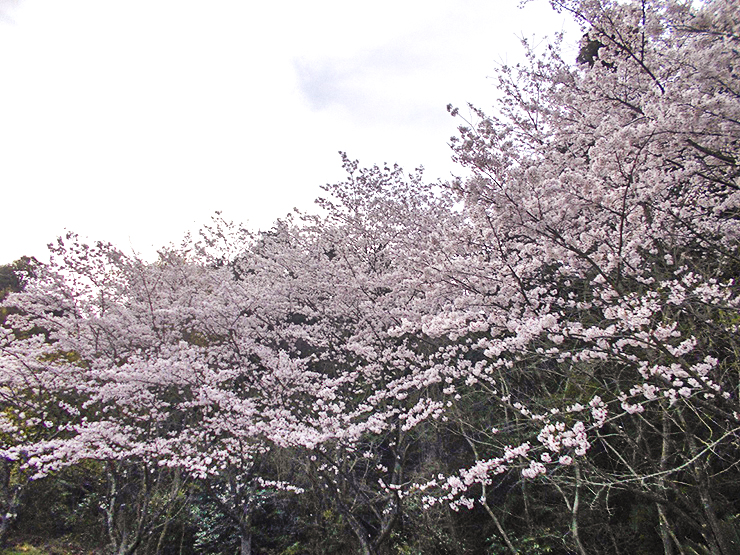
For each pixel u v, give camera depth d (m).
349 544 8.54
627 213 5.00
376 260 11.01
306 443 5.90
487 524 7.99
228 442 7.91
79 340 9.34
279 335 10.59
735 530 4.59
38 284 9.11
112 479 8.00
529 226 4.80
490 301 5.52
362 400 9.48
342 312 10.26
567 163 5.77
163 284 10.70
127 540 7.59
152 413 7.71
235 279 12.55
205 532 9.19
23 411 8.84
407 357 7.61
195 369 7.55
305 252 11.43
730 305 4.11
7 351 8.61
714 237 6.07
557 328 4.51
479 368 6.15
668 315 5.25
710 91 5.39
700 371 3.94
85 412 9.88
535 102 8.42
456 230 5.70
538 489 7.69
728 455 5.28
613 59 5.97
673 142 4.63
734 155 5.13
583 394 6.37
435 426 8.24
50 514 9.63
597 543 6.60
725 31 4.98
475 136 5.27
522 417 7.12
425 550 7.59
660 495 5.04
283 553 8.84
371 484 8.84
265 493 9.61
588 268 5.11
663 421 5.32
